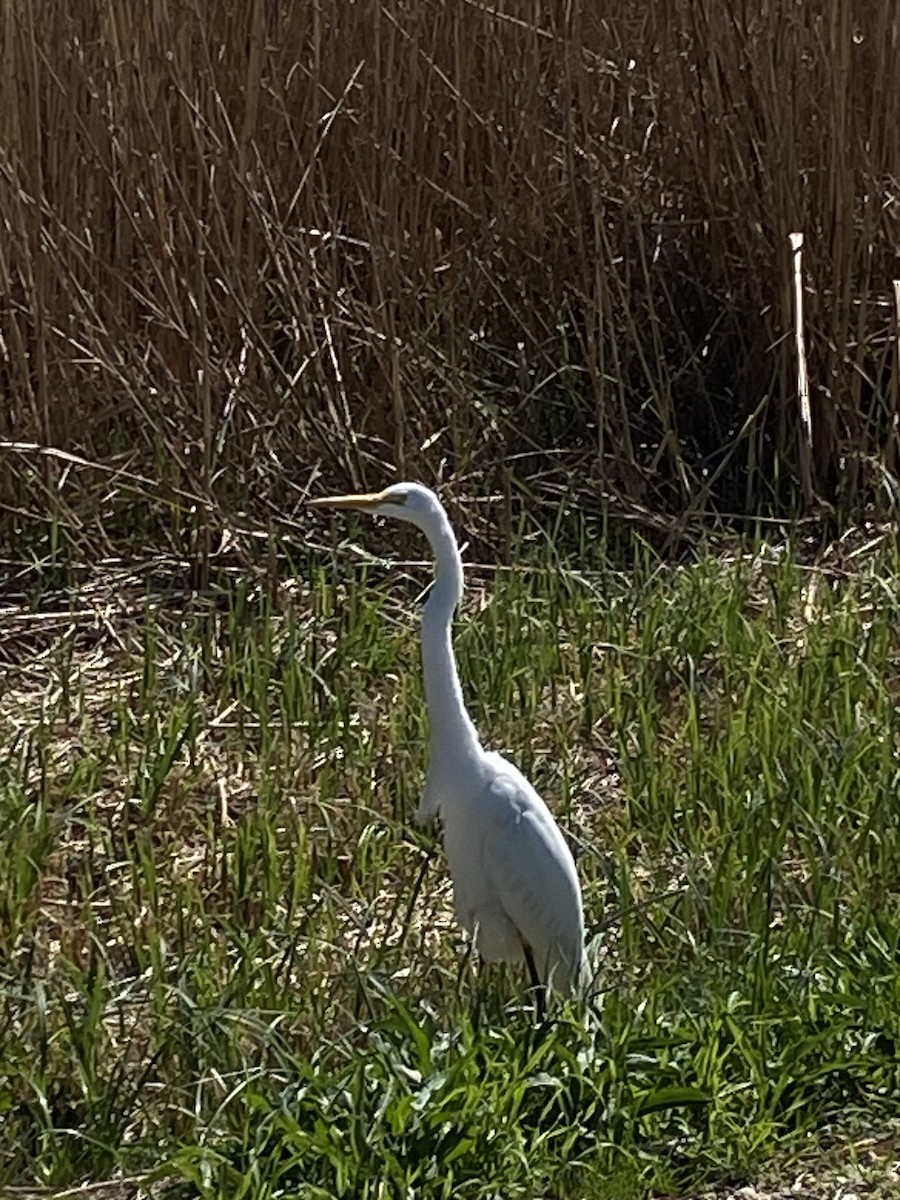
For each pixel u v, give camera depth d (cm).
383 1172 350
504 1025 416
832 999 412
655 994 416
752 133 794
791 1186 366
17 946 468
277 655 635
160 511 733
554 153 824
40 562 694
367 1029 401
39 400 709
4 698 616
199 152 693
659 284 835
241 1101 387
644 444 819
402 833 528
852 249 773
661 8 812
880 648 633
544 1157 365
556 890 442
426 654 450
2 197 704
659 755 562
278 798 534
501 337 834
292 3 757
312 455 748
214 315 753
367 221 756
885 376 819
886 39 777
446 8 798
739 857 487
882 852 492
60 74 708
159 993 418
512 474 768
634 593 685
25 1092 399
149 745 571
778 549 731
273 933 454
